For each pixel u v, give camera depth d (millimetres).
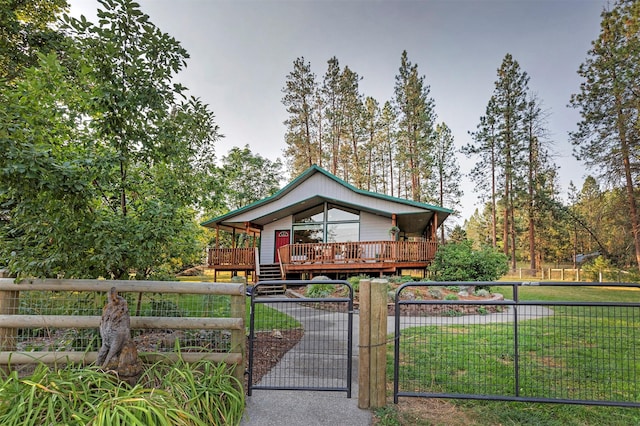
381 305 2893
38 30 8789
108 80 3793
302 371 3801
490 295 9289
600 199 17609
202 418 2445
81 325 3066
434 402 2947
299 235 16344
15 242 3309
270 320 6711
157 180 4562
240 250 14953
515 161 25000
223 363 2967
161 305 3490
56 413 2270
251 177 28703
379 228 14922
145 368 2971
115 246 3502
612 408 2854
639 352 4469
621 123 15625
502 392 3205
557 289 15094
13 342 3133
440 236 33219
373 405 2832
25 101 3551
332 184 14883
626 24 16062
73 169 3090
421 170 27047
